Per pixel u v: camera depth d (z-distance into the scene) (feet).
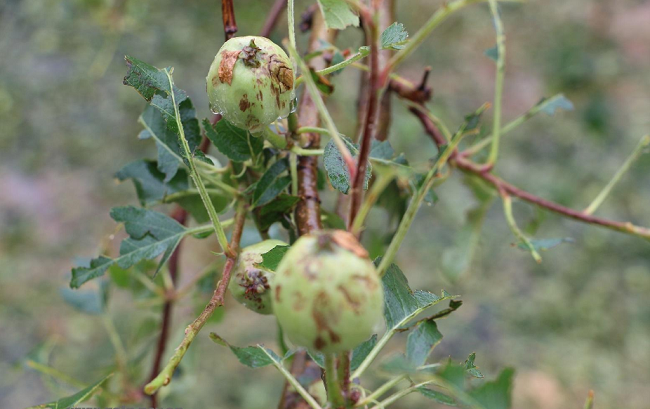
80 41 7.29
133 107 7.16
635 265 6.16
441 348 5.47
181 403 2.84
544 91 7.55
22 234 6.28
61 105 7.05
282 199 1.68
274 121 1.62
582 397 5.26
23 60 7.25
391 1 2.14
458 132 1.35
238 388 5.14
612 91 7.62
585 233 6.36
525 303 5.83
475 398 1.30
